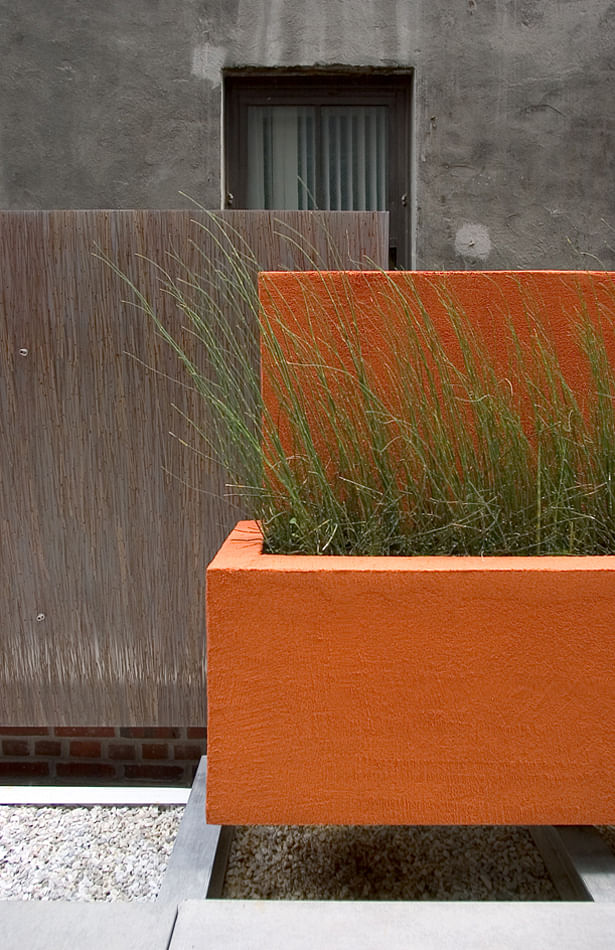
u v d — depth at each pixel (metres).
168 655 1.64
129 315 1.58
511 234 2.91
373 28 2.83
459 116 2.87
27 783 1.70
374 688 1.11
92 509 1.62
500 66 2.85
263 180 3.03
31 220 1.56
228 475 1.61
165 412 1.60
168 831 1.48
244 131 3.00
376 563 1.14
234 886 1.26
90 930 1.02
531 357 1.44
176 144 2.87
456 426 1.36
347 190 3.03
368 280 1.43
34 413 1.60
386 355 1.43
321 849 1.38
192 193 2.88
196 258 1.57
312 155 3.02
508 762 1.12
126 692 1.65
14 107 2.85
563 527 1.31
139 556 1.63
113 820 1.52
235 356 1.58
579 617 1.10
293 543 1.31
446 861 1.34
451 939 0.99
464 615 1.10
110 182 2.88
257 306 1.57
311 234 1.58
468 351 1.34
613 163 2.89
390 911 1.05
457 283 1.43
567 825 1.26
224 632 1.11
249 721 1.12
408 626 1.10
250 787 1.13
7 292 1.58
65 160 2.87
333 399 1.40
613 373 1.44
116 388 1.59
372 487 1.34
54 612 1.64
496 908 1.05
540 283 1.44
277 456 1.35
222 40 2.83
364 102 2.98
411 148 2.95
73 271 1.57
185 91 2.85
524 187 2.89
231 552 1.23
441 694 1.11
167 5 2.82
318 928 1.01
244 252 1.58
